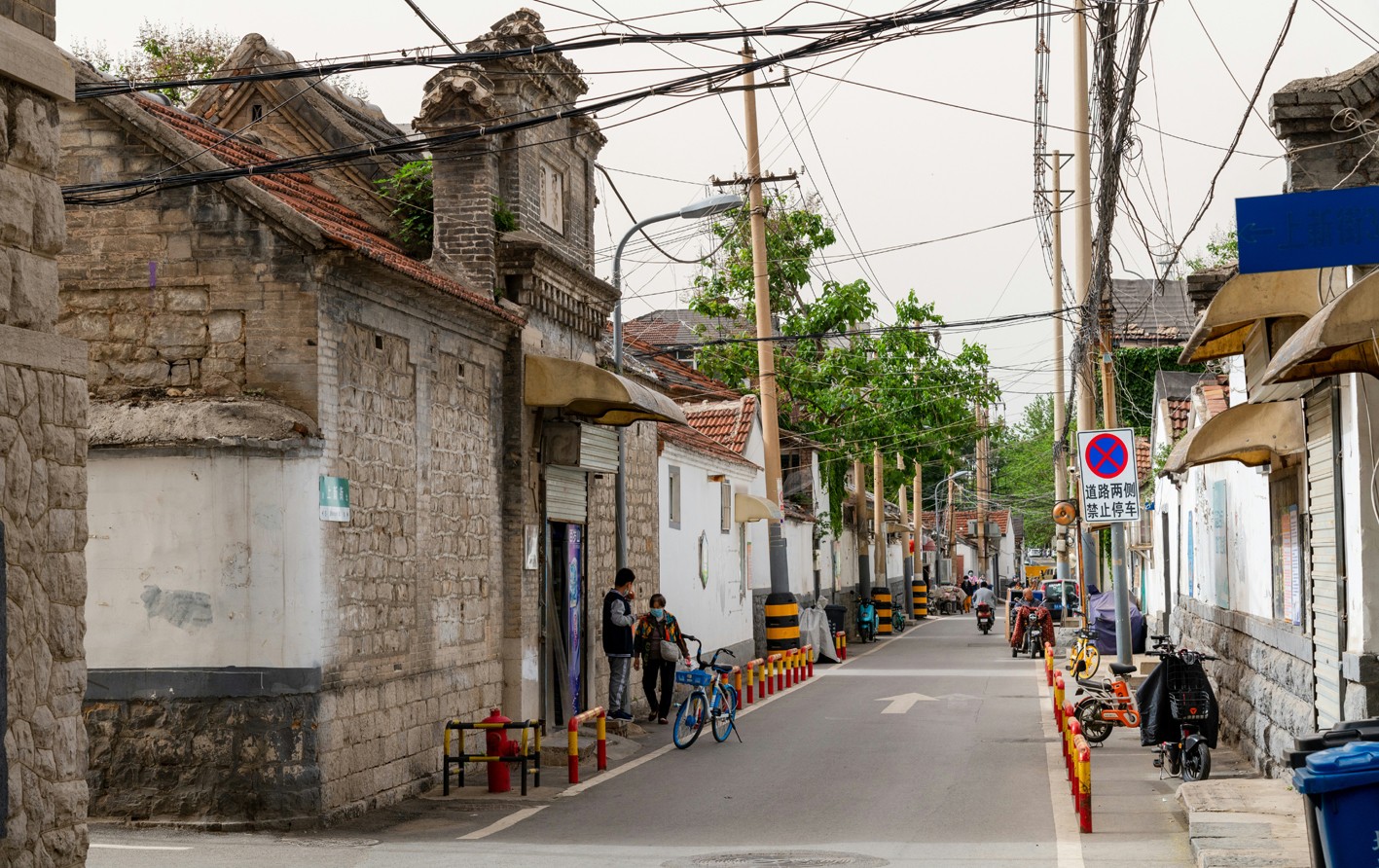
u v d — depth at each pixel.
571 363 17.97
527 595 18.17
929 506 103.50
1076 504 34.69
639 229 21.34
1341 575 12.04
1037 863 10.94
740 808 14.07
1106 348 24.08
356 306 14.07
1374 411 11.46
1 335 8.12
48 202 8.66
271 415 12.96
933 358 43.66
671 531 27.06
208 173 13.20
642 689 23.61
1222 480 19.89
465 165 17.89
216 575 12.94
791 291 44.81
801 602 42.03
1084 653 26.45
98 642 13.05
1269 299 12.89
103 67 35.72
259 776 12.80
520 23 18.42
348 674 13.64
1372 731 8.27
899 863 11.00
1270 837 10.79
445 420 16.19
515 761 14.88
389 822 13.30
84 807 8.68
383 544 14.54
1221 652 19.56
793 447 43.06
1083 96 23.61
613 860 11.27
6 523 8.09
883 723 21.59
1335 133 12.23
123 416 13.10
